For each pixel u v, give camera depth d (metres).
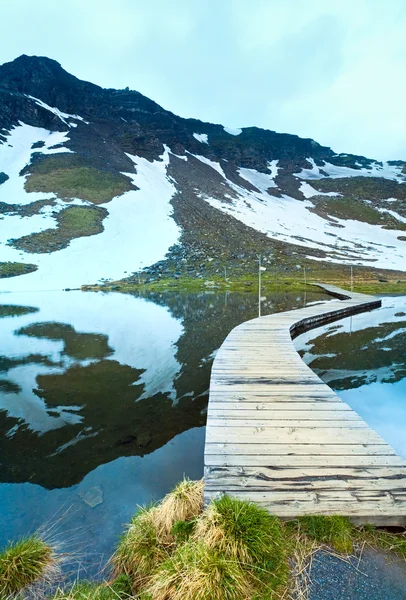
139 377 11.04
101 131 147.12
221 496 3.73
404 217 119.12
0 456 6.42
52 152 114.38
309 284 55.88
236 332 14.55
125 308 32.12
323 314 21.23
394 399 8.99
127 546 3.73
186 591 2.76
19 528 4.50
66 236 74.69
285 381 7.95
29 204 85.00
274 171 176.00
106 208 89.12
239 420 5.75
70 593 3.04
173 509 3.94
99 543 4.21
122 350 14.79
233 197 122.19
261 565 2.89
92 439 7.05
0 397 9.45
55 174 99.94
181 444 6.77
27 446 6.79
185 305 34.34
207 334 18.22
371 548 3.16
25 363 12.97
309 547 3.14
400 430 7.30
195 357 13.36
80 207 86.31
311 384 7.71
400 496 3.72
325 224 112.62
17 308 33.31
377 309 28.17
